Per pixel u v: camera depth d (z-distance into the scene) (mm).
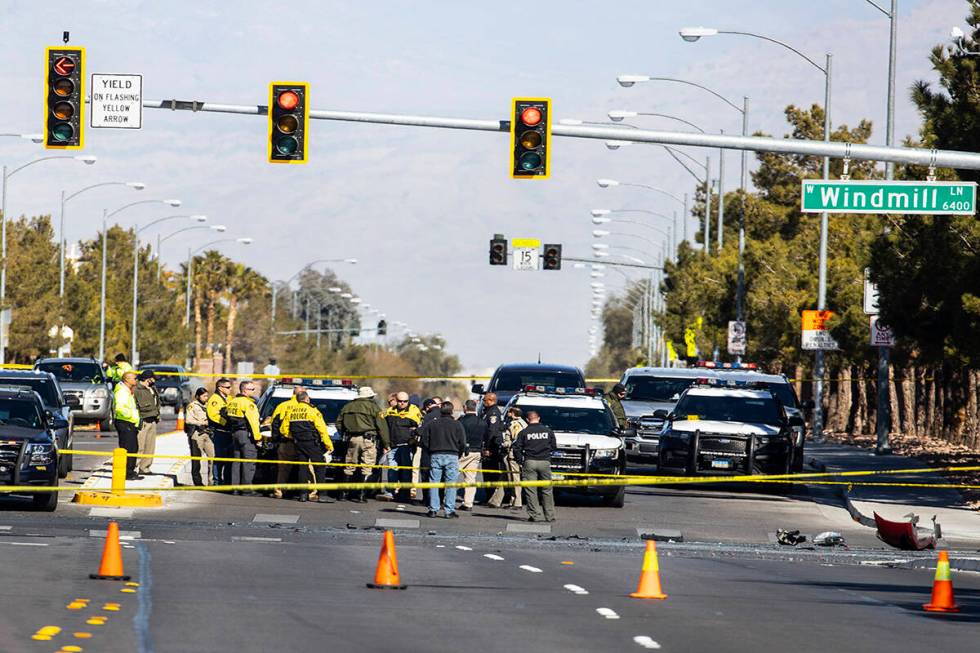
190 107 90062
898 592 55750
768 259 176625
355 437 92250
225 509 85062
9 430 79875
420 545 69562
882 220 117312
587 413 94688
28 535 67188
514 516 86250
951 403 139875
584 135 85125
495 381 120875
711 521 86125
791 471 106625
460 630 43312
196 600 47906
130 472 96438
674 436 103375
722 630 44531
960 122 98312
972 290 98938
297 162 87500
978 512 88312
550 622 45312
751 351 180875
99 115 90188
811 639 43250
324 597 49594
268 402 102438
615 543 73250
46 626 41750
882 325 108375
